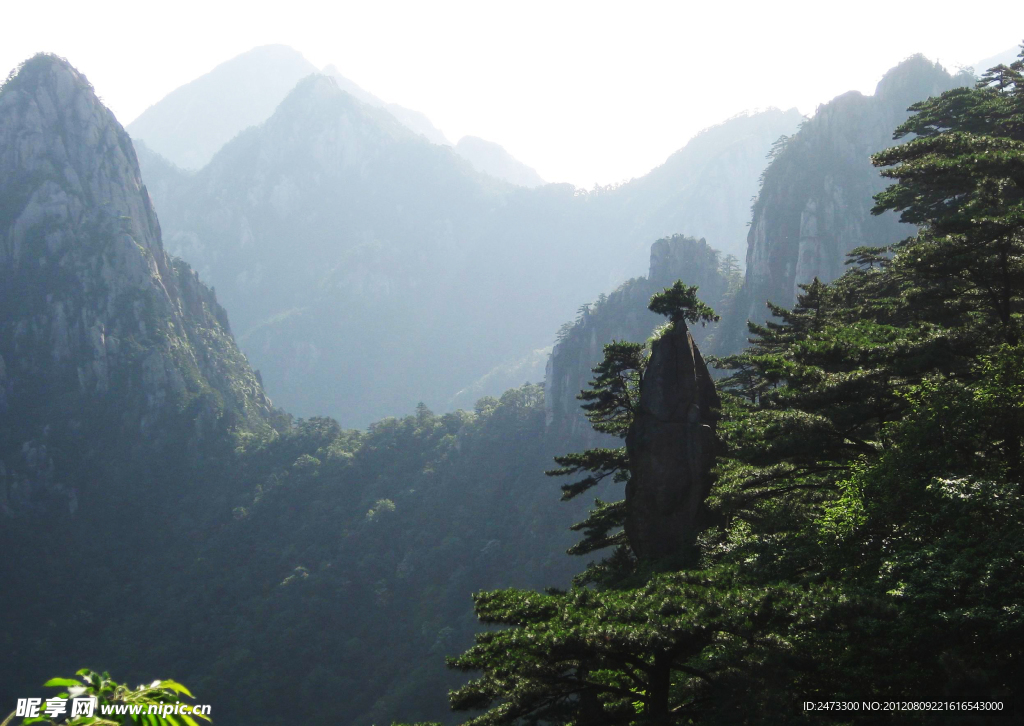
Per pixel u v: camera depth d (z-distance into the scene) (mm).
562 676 20344
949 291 31328
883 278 49906
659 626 17703
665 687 19375
